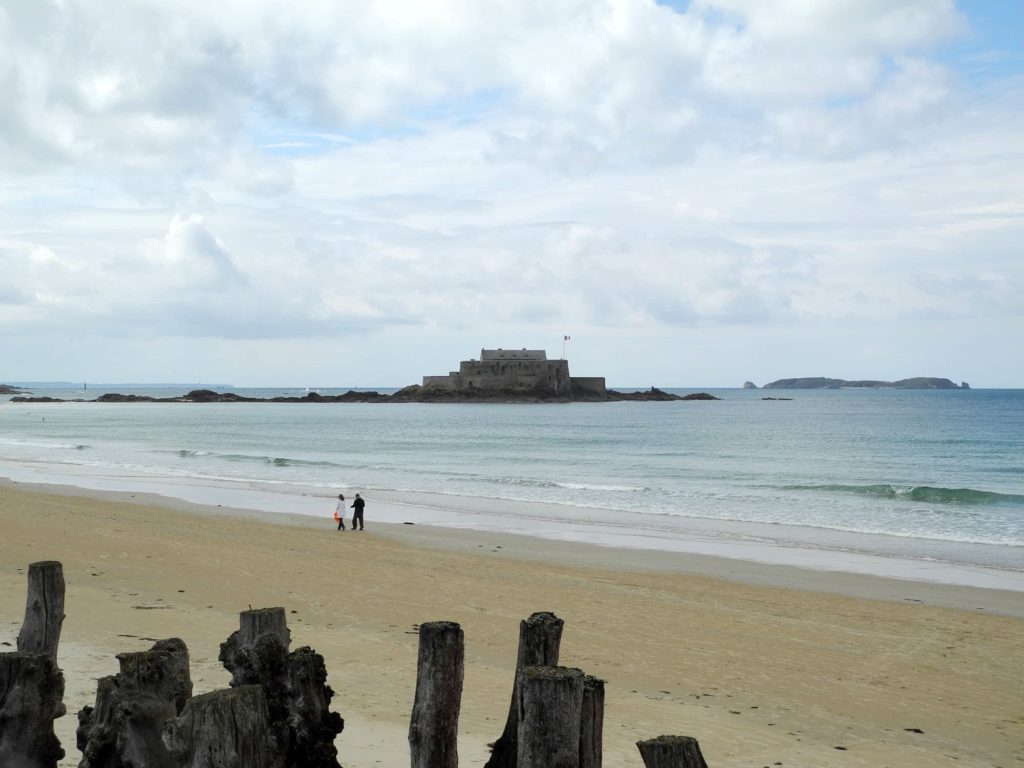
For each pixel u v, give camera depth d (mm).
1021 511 38750
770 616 19266
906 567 25859
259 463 62031
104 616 15617
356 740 9820
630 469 60938
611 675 14398
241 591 19359
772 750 11047
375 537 29812
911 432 102625
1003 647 17125
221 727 4977
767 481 52500
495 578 22469
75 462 61094
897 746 11602
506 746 6258
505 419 146875
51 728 5949
